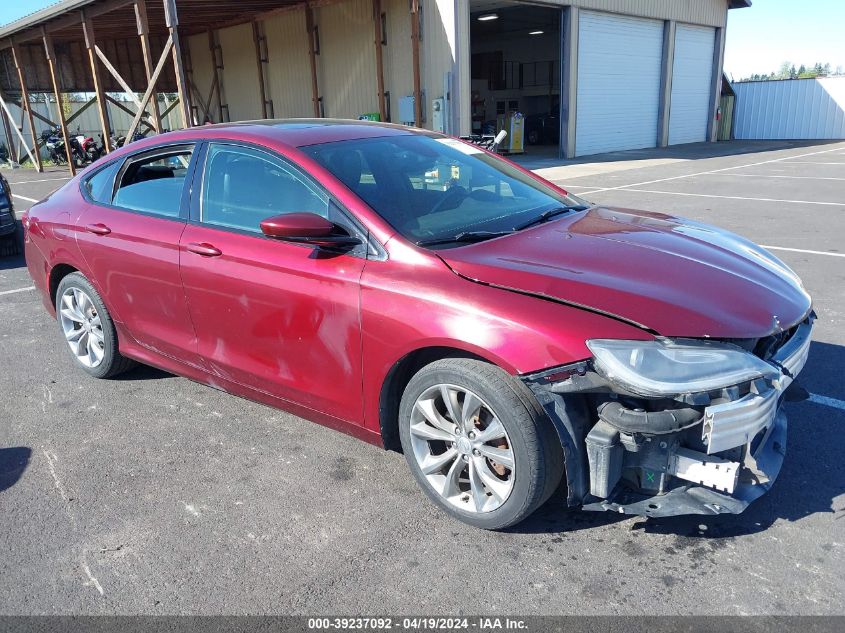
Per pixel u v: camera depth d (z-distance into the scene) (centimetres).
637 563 246
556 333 230
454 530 270
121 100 2816
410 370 283
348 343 283
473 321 243
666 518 272
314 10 1844
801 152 2123
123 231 372
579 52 1923
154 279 358
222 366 344
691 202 1070
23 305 615
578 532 266
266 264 305
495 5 2020
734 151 2192
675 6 2245
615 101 2131
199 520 282
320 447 341
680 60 2386
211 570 251
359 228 284
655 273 260
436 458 276
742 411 223
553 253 274
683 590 231
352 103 1833
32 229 443
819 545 251
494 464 265
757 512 273
